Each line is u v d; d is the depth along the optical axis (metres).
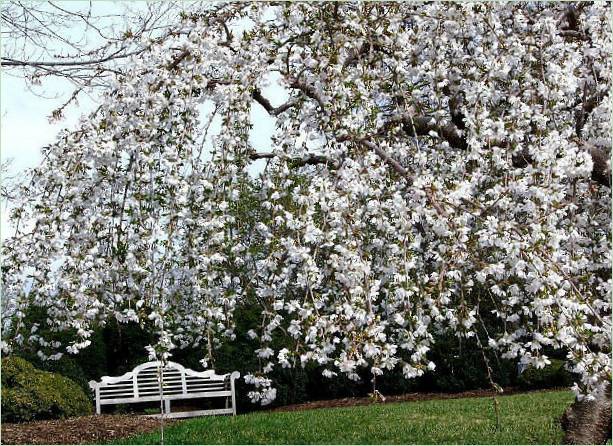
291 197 3.41
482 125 3.36
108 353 8.32
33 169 3.61
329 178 3.42
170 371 7.69
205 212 3.40
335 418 6.92
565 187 3.36
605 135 3.73
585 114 4.07
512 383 9.20
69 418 6.62
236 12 3.80
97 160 3.43
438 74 3.64
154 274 3.48
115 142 3.38
